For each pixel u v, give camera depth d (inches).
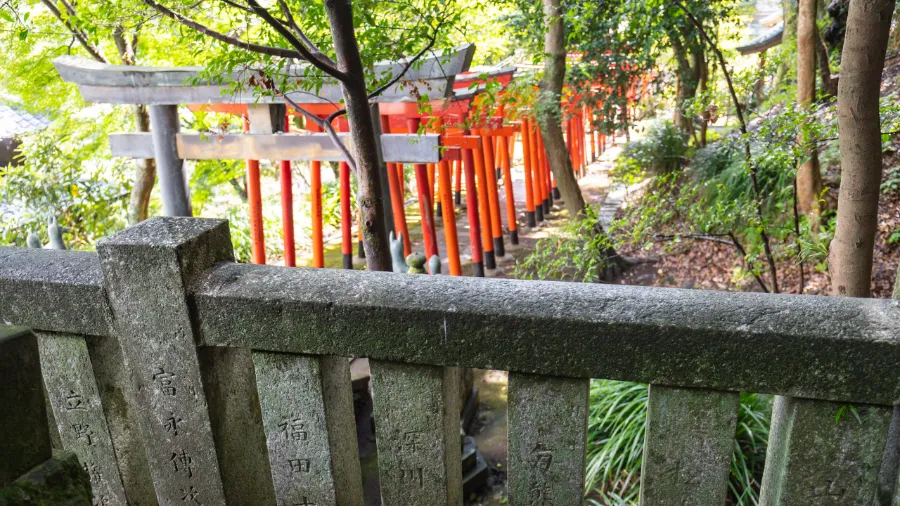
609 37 391.9
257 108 296.8
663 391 63.9
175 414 79.0
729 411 63.1
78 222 455.2
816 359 57.9
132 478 88.4
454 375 75.1
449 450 75.2
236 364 81.7
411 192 725.3
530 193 591.5
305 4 171.3
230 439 82.5
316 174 418.3
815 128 197.5
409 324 66.5
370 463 172.1
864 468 61.4
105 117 426.9
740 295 62.5
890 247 308.5
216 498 82.9
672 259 393.1
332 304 68.1
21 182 421.4
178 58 388.8
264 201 596.4
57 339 80.7
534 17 343.3
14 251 82.3
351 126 162.2
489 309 64.2
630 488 153.6
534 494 71.8
